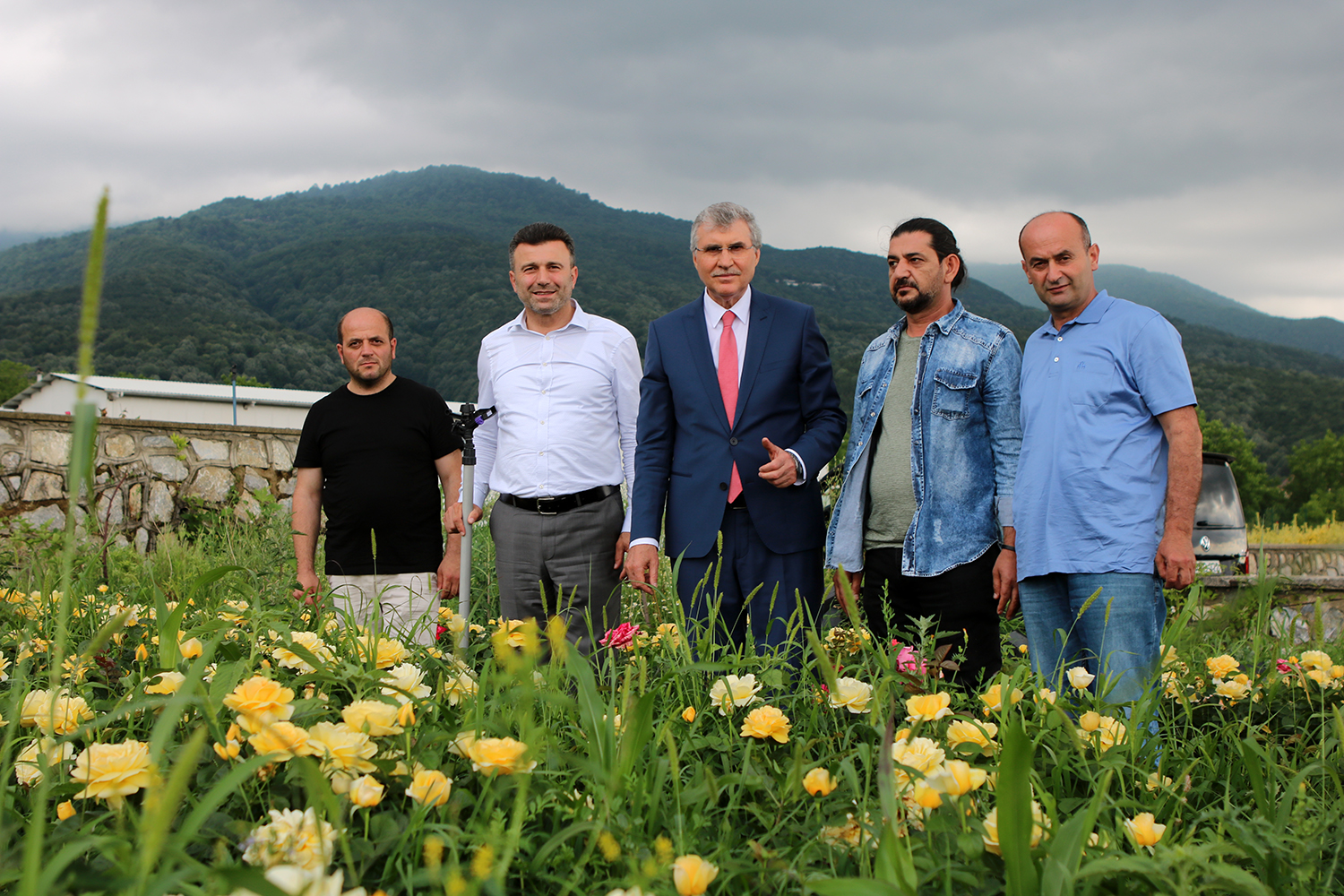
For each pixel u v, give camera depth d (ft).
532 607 11.80
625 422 12.21
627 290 509.76
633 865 3.40
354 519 11.89
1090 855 3.83
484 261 616.80
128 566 13.56
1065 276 9.23
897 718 5.70
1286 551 34.94
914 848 3.93
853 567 10.57
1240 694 6.75
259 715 4.05
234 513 23.34
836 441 10.78
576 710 5.14
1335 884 4.12
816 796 4.42
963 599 9.91
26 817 4.37
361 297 585.63
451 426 12.66
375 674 5.17
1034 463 9.25
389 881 3.74
